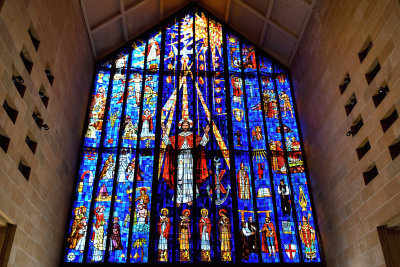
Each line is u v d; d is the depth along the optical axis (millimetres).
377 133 10422
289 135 16406
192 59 18031
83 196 14656
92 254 13641
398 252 9859
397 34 9453
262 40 18234
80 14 15109
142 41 18484
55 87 12672
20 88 10242
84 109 16156
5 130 9109
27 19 10312
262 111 16891
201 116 16672
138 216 14430
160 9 18344
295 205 14906
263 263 13750
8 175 9242
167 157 15695
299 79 16797
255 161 15820
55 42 12562
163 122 16453
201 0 19328
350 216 11844
